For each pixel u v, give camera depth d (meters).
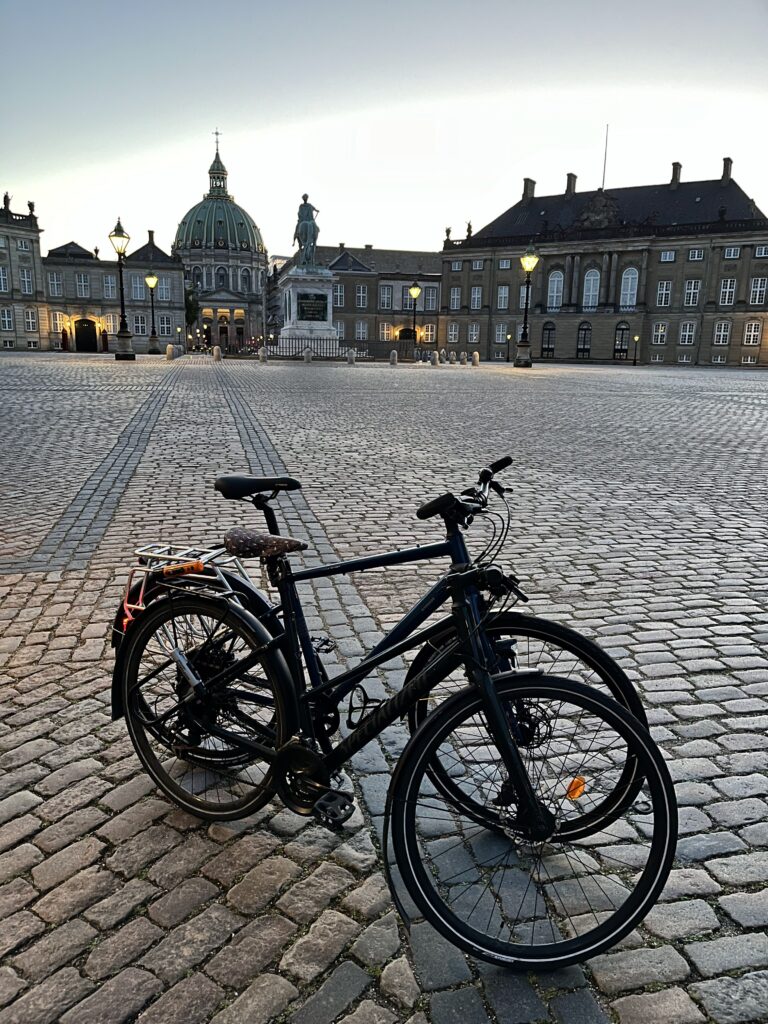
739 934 2.28
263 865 2.57
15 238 89.50
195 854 2.62
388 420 14.60
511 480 8.92
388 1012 2.01
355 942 2.24
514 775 2.19
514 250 86.38
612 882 2.46
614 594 5.20
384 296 100.19
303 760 2.46
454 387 24.92
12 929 2.29
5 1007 2.02
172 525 6.67
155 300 99.69
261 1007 2.02
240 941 2.24
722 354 77.25
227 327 159.25
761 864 2.58
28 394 18.55
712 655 4.25
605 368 56.88
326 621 4.59
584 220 83.25
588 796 2.62
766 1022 1.99
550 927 2.26
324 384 25.23
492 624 2.39
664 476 9.35
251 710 2.75
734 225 74.94
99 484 8.31
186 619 2.78
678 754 3.26
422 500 7.84
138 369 31.98
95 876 2.52
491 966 2.16
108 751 3.26
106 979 2.11
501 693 2.15
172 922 2.31
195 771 3.01
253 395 19.91
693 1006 2.04
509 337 87.88
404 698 2.28
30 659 4.11
